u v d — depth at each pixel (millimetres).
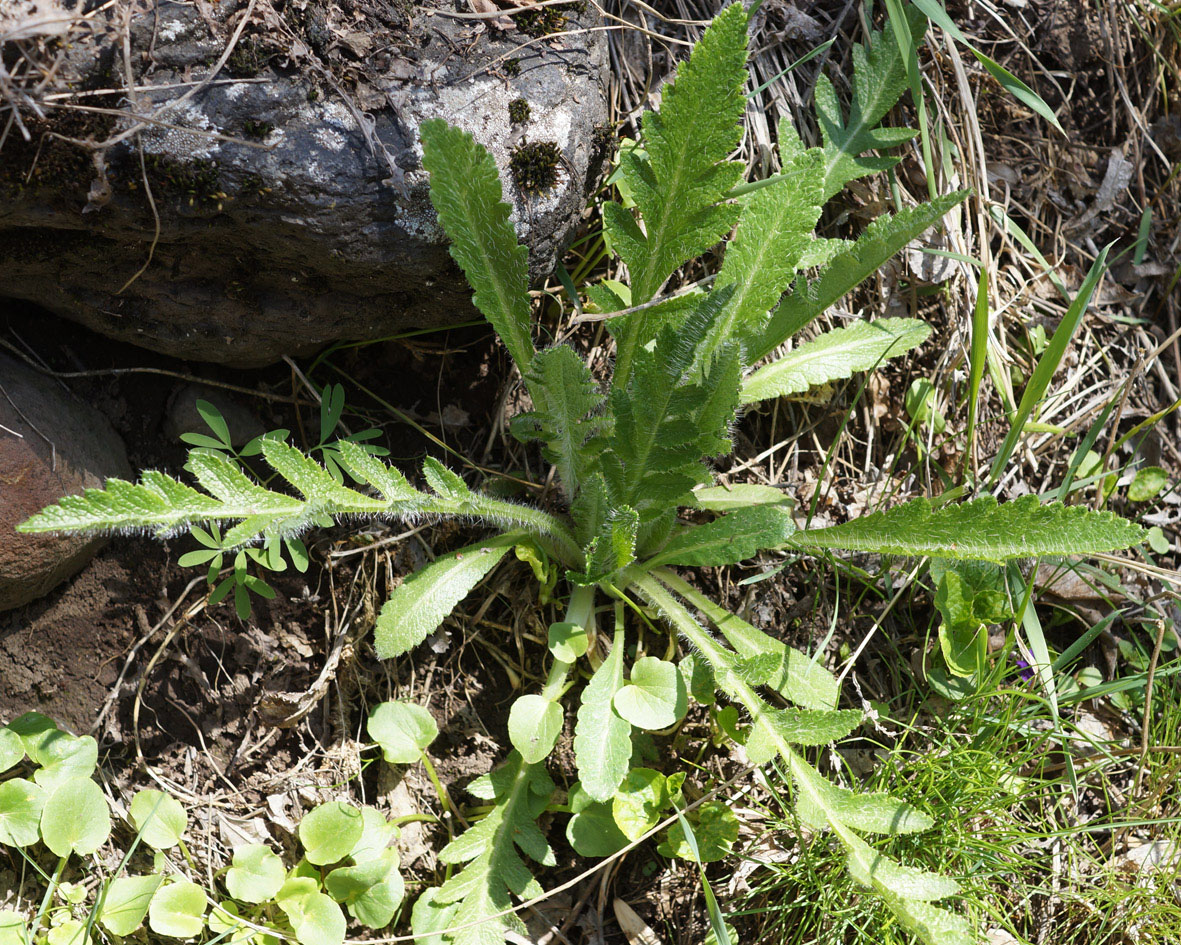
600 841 661
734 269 685
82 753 666
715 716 684
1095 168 785
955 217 748
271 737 687
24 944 650
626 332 675
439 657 696
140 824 664
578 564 702
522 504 699
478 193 630
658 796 667
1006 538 649
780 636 722
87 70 607
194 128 618
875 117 717
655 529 694
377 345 702
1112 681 732
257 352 675
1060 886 706
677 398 641
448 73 646
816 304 678
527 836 663
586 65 667
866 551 673
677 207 654
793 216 677
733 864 689
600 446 666
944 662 718
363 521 691
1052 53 787
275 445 617
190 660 686
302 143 626
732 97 640
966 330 749
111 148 614
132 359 682
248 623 687
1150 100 791
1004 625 725
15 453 646
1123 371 777
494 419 710
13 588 655
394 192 635
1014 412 750
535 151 650
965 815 683
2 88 589
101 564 681
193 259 644
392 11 645
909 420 746
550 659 701
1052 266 775
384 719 669
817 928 675
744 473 734
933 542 660
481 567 672
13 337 665
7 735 659
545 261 670
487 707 696
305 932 651
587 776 638
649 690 657
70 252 636
